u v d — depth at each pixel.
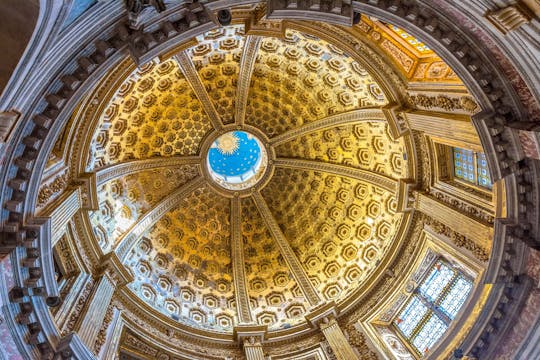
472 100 12.23
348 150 22.08
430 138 16.34
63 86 8.49
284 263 23.14
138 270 19.89
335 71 19.50
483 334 11.91
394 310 18.30
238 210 24.14
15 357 9.95
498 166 10.79
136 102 19.58
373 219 21.48
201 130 23.06
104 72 8.69
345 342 17.66
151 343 16.66
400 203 17.97
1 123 7.95
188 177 23.27
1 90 7.45
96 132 17.20
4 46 6.98
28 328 10.45
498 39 8.77
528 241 11.01
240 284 22.59
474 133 12.66
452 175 16.33
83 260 15.34
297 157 23.73
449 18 9.11
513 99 9.67
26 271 10.27
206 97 21.91
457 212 15.09
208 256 23.19
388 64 15.76
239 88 21.89
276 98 22.61
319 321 19.03
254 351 18.20
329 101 21.27
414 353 16.34
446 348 13.21
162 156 22.06
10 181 9.35
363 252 21.41
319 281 22.23
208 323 20.39
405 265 18.20
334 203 23.11
